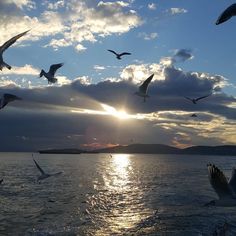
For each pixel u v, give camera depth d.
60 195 49.34
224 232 30.08
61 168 113.31
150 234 29.44
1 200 44.53
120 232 30.12
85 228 31.05
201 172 99.94
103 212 37.59
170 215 36.06
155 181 71.06
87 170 105.25
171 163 168.25
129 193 52.19
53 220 33.75
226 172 95.62
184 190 55.62
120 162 176.62
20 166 121.88
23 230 30.22
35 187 58.41
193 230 30.45
